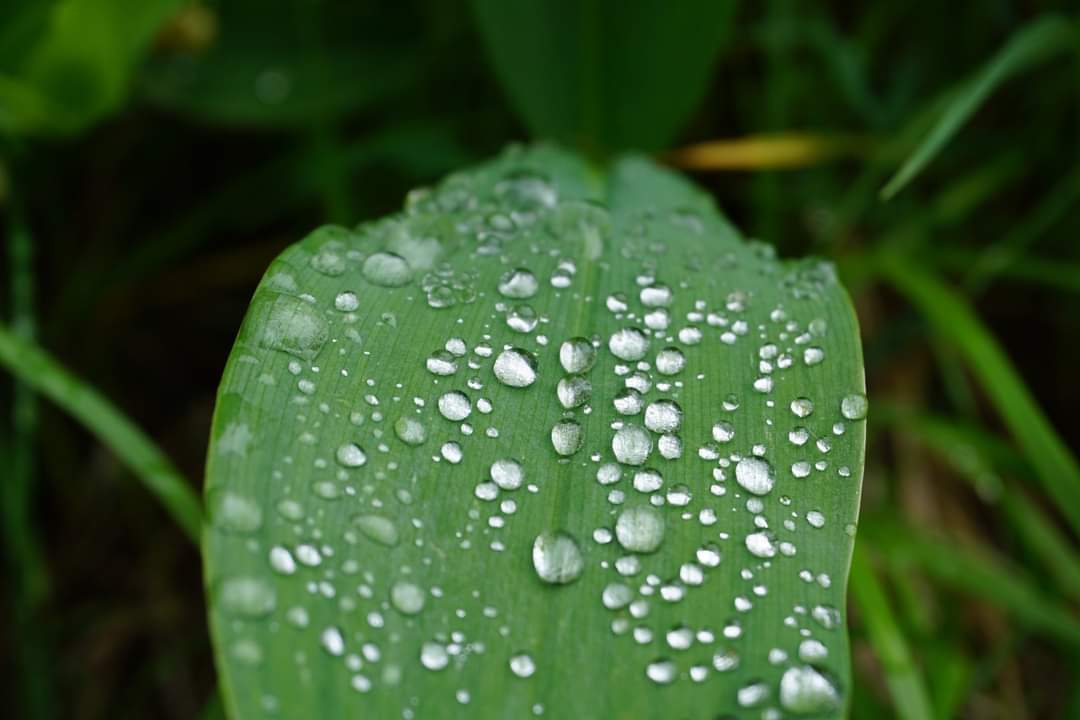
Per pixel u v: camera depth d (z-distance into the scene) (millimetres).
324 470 220
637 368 234
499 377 231
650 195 269
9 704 340
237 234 438
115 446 272
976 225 412
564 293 242
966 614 360
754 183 409
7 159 345
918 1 421
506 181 268
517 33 350
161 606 378
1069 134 390
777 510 223
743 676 213
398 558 217
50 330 381
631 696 212
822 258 253
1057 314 408
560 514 221
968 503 386
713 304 244
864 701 294
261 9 415
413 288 239
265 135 440
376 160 404
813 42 393
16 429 333
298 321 231
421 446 224
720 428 229
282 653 210
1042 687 349
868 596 272
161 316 433
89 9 298
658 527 221
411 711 210
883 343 378
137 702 359
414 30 445
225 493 217
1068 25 313
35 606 310
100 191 418
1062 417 409
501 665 213
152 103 397
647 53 347
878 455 381
